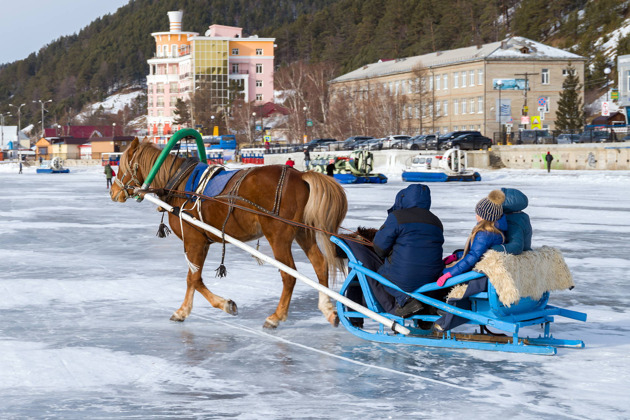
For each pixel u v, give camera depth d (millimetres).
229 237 9156
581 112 101000
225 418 6145
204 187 9492
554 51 103438
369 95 107250
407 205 8445
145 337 8930
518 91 101062
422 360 7871
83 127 172375
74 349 8352
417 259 8227
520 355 8031
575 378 7199
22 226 22688
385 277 8477
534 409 6332
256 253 9031
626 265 14422
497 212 7859
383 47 189250
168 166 9867
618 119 91812
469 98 103438
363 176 51250
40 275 13398
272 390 6895
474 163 69250
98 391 6883
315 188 8875
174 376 7348
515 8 188125
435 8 193125
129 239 19250
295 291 11844
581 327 9391
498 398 6625
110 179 54375
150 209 30156
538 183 47625
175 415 6223
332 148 82312
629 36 133875
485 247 7883
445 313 8148
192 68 158000
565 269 8289
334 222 8945
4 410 6355
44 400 6621
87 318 9969
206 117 144125
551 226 21531
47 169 89812
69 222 24156
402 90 114062
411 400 6586
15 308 10617
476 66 101938
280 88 161125
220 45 155625
